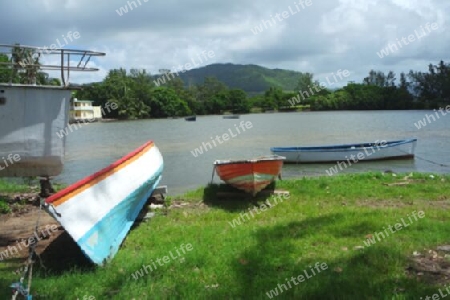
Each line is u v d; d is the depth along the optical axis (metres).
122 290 5.82
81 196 6.96
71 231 6.32
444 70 98.94
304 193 12.13
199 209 10.94
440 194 11.49
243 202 11.45
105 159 26.77
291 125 56.44
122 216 8.34
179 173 19.98
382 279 5.90
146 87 90.06
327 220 9.07
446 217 9.16
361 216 9.30
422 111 90.56
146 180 9.91
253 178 11.18
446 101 97.25
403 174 14.52
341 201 11.17
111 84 84.38
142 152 10.88
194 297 5.62
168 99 93.38
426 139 34.12
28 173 9.83
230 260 6.84
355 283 5.79
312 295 5.57
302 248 7.35
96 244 6.84
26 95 9.46
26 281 6.14
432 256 6.72
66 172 21.72
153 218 10.06
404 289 5.59
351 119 67.62
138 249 7.75
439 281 5.84
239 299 5.52
